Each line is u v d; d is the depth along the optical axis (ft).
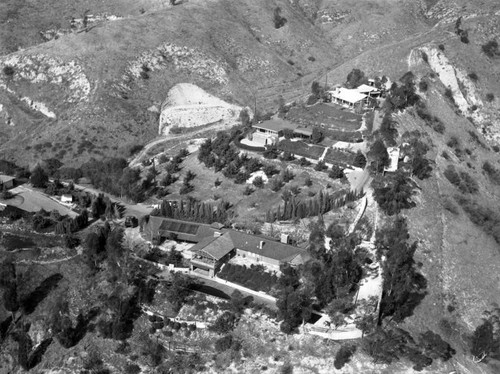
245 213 531.09
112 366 404.77
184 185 583.99
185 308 426.51
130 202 576.61
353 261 437.99
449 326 461.37
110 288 446.19
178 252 480.23
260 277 446.19
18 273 460.14
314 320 416.87
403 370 399.03
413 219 532.32
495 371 436.35
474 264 526.16
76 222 513.04
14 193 577.02
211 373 395.75
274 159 597.11
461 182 618.44
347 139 625.00
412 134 640.99
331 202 520.42
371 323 411.34
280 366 394.93
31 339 424.87
